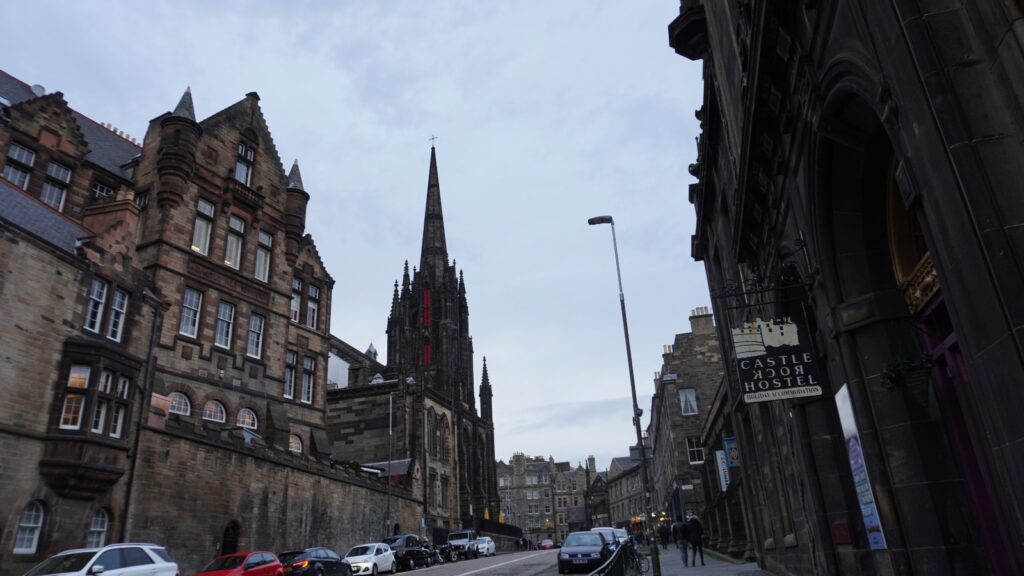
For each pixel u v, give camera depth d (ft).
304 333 139.13
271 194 128.36
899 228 27.86
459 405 230.07
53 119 97.45
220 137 118.11
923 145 17.34
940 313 25.68
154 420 79.41
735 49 42.16
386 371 251.60
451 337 275.18
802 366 32.78
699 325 154.40
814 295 32.96
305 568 75.87
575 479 480.64
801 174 31.68
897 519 26.89
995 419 15.74
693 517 86.99
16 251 64.54
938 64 16.31
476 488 235.20
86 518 67.36
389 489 143.84
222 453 90.38
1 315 62.03
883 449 27.27
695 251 91.09
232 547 90.07
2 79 104.88
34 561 60.75
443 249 320.29
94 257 74.79
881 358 27.66
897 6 17.33
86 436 66.69
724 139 55.11
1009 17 14.93
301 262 144.15
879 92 19.75
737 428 75.66
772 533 64.03
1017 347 14.15
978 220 15.11
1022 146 14.98
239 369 111.14
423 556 119.65
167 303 87.40
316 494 113.80
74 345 68.85
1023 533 15.23
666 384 151.53
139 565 50.85
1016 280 14.39
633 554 67.21
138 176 111.45
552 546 259.39
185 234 106.42
